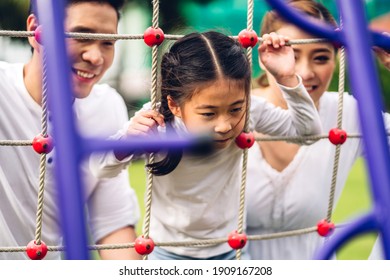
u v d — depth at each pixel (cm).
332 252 162
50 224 272
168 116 239
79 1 258
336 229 278
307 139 264
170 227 269
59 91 161
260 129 268
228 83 227
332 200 274
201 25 997
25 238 269
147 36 234
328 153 307
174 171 250
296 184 305
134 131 221
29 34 231
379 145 170
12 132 261
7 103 261
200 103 229
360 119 174
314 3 316
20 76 265
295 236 310
